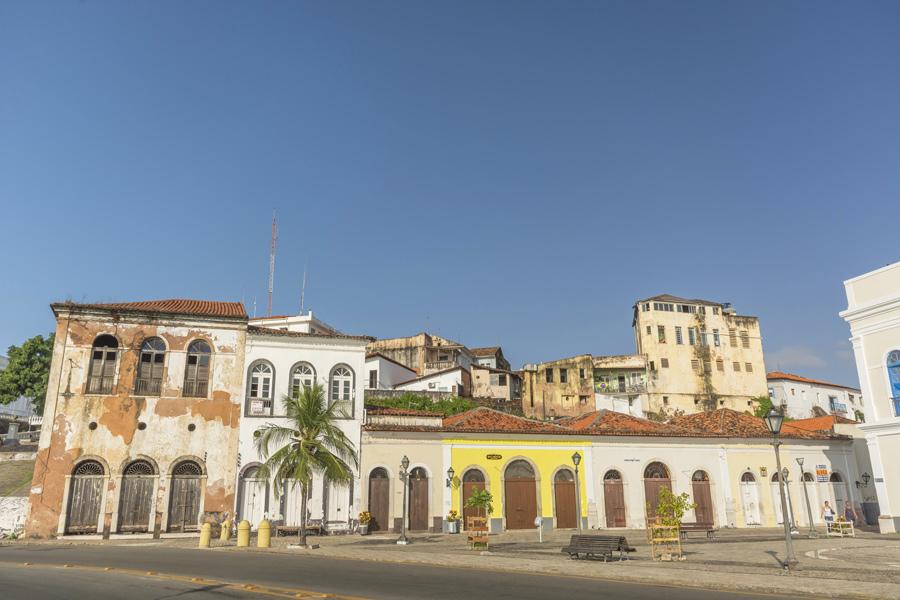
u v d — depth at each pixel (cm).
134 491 2970
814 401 7844
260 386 3244
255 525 3050
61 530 2847
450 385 6178
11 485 3278
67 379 3003
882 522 3153
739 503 3641
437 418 3406
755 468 3722
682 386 7181
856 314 3347
